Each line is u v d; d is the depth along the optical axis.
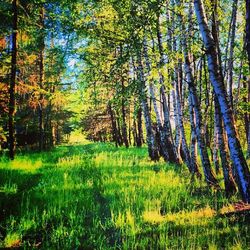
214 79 8.47
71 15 14.11
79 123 64.62
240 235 6.80
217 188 11.66
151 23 10.02
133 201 9.73
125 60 11.08
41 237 7.29
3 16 17.48
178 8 12.00
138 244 6.66
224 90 8.45
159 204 9.54
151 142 20.95
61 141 63.31
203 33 8.57
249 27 5.86
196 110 12.84
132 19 10.24
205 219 7.90
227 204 9.38
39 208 9.09
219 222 7.71
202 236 6.78
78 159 20.06
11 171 13.11
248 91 22.28
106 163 17.97
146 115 21.19
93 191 11.21
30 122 26.98
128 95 14.27
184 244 6.52
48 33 15.89
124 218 8.24
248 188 8.23
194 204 9.59
